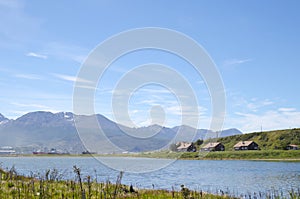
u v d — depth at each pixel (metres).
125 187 27.00
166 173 68.19
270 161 126.31
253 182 52.97
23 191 21.23
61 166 86.12
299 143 156.50
